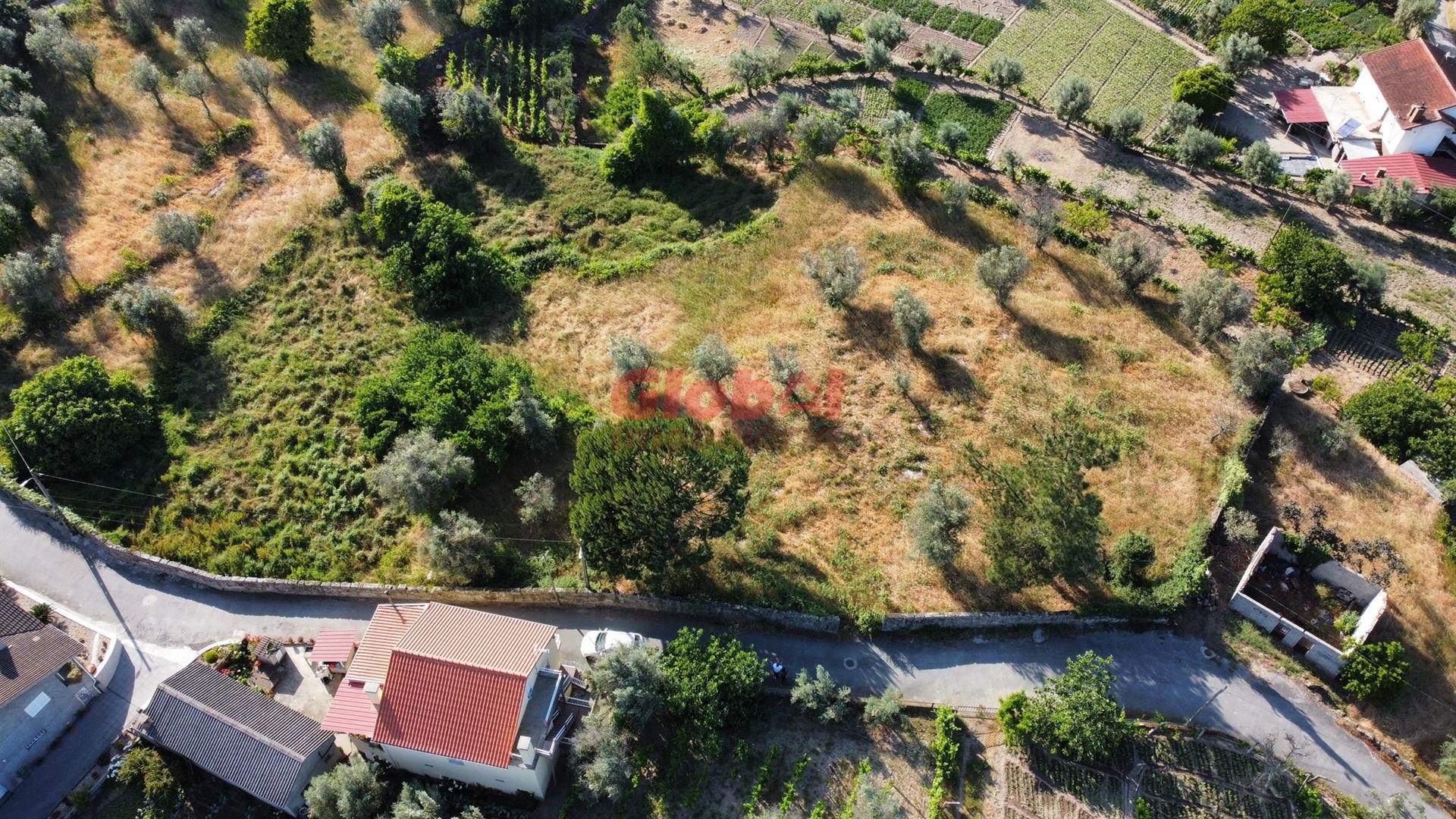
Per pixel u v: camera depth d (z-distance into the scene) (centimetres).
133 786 4259
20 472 5388
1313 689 4678
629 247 7219
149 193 7012
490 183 7669
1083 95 8550
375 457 5544
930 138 8538
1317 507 5434
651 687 4281
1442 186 7769
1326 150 8600
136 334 6122
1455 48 9656
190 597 5019
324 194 7194
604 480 4750
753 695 4425
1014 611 4872
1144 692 4634
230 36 8488
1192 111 8481
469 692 4134
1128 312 6662
